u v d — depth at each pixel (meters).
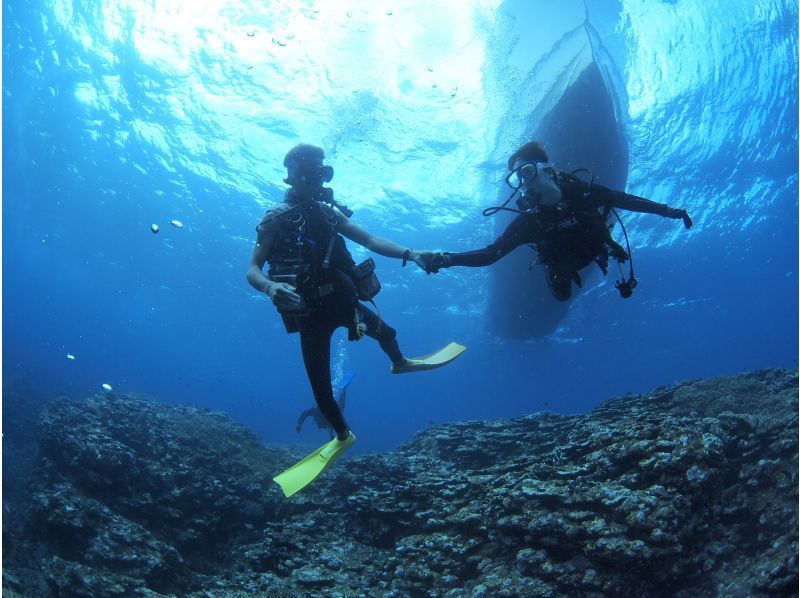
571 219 3.10
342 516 8.31
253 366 82.38
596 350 52.31
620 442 6.84
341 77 17.59
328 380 3.05
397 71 17.06
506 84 16.41
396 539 7.49
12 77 22.39
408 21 15.45
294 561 7.15
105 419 10.11
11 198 35.19
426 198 23.69
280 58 17.39
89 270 45.88
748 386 8.39
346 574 6.75
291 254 2.88
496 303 27.84
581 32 14.75
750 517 5.92
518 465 7.96
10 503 9.96
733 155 21.48
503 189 21.39
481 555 6.41
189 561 8.05
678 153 20.84
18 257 49.72
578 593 5.52
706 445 6.20
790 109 19.45
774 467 6.20
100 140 24.53
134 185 27.53
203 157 23.28
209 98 19.42
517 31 14.98
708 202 24.97
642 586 5.46
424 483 8.00
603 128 15.85
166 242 33.94
